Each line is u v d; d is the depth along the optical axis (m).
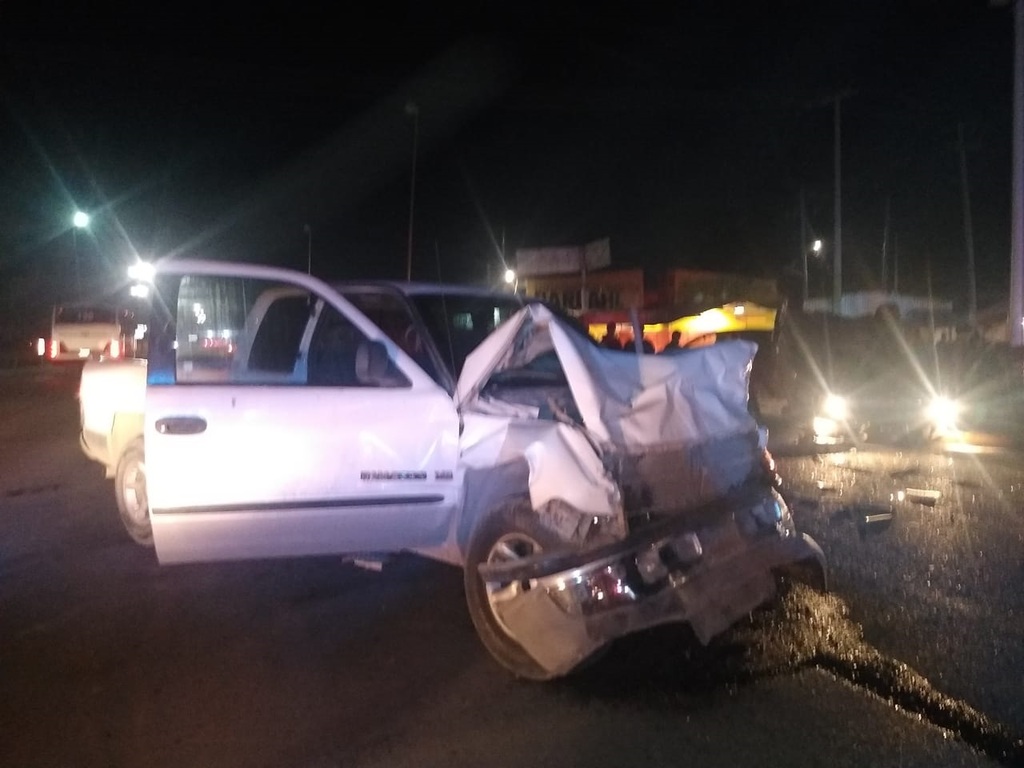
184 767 4.44
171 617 6.38
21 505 9.87
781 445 14.09
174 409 5.63
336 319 6.81
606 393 5.39
